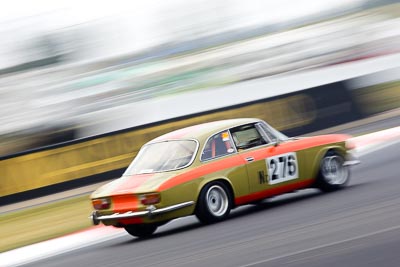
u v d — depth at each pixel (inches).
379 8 2935.5
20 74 2498.8
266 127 1162.6
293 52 2721.5
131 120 2527.1
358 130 2336.4
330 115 2546.8
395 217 842.2
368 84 2711.6
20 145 2413.9
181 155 1079.0
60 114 2484.0
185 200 1032.2
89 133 2486.5
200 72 2694.4
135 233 1115.9
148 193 1016.2
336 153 1221.1
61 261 1004.6
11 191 2081.7
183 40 2753.4
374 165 1534.2
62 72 2527.1
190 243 917.2
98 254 995.9
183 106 2610.7
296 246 765.9
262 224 967.6
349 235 779.4
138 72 2615.7
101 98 2541.8
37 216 1737.2
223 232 956.6
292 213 1024.9
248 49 2783.0
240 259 745.6
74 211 1680.6
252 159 1106.7
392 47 2842.0
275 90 2667.3
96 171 2176.4
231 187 1079.0
